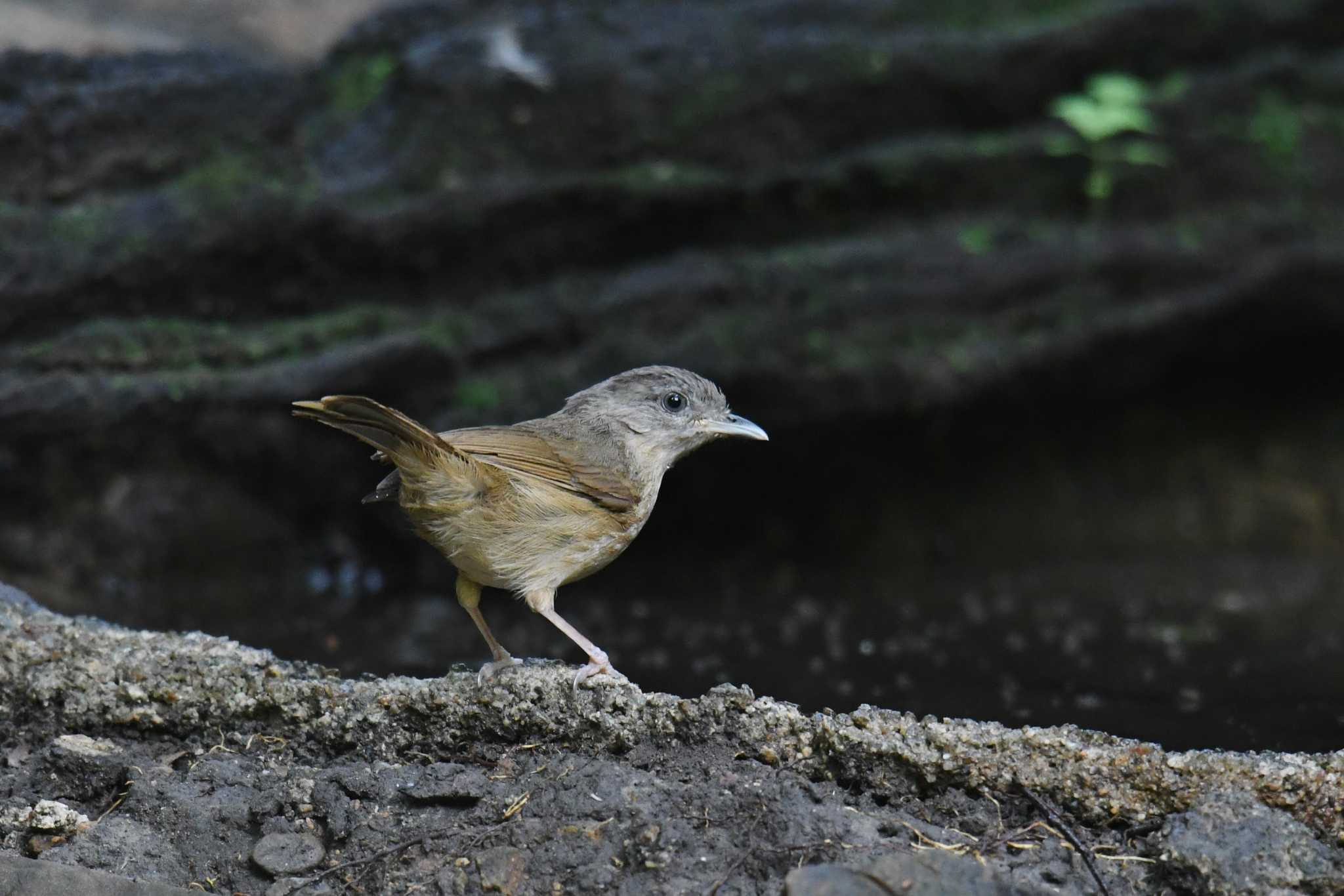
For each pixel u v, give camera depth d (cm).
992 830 614
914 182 1395
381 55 1270
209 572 1328
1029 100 1429
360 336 1236
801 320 1360
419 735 695
